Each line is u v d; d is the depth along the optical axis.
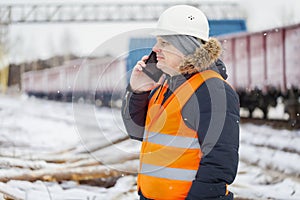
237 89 16.03
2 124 13.66
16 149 8.58
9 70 43.81
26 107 24.23
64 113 19.66
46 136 11.48
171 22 2.70
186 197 2.57
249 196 5.78
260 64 14.47
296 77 12.68
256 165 7.98
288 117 13.01
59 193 5.58
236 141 2.55
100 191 5.89
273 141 9.98
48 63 57.75
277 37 13.56
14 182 5.82
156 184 2.67
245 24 18.52
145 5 31.41
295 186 6.35
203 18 2.77
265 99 14.59
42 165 6.79
